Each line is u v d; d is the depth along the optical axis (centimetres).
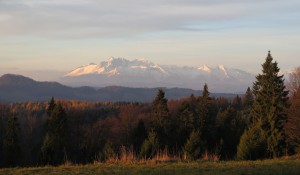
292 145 3731
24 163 5734
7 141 5131
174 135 5953
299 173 1404
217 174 1359
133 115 7875
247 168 1499
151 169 1458
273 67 4153
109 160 1755
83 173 1380
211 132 6062
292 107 3912
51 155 4422
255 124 3888
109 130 7419
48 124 5650
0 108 8262
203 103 6538
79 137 7069
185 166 1542
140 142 5531
